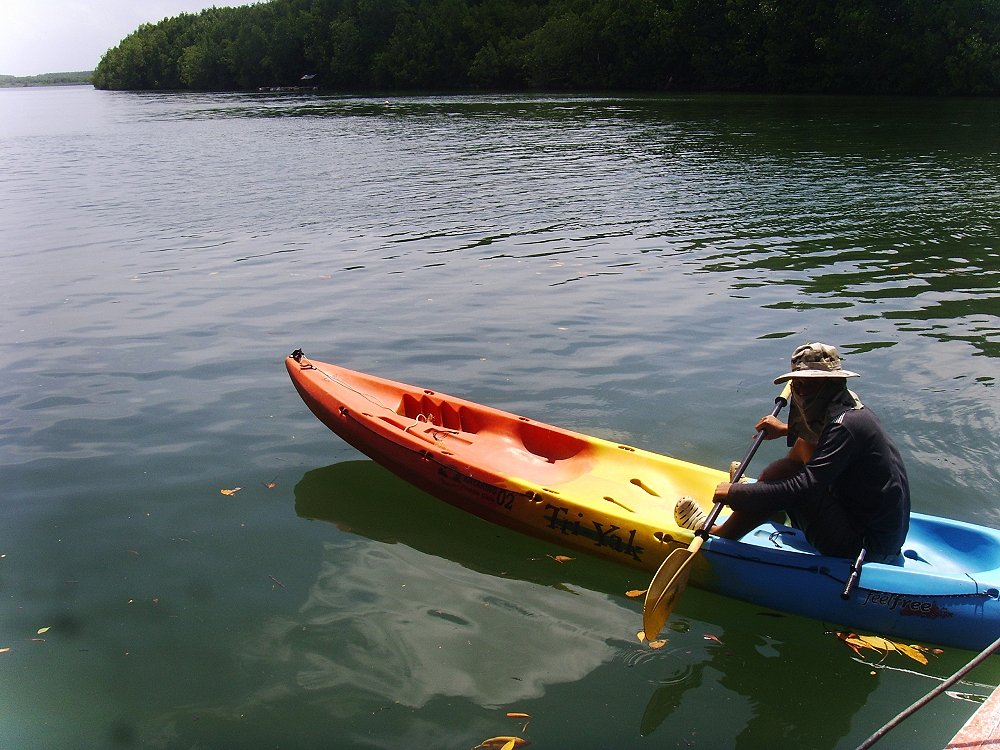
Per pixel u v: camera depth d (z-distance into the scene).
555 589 4.62
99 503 5.45
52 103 71.44
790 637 4.25
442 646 4.12
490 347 7.96
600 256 11.34
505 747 3.49
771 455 5.84
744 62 43.09
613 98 41.78
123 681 3.92
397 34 59.94
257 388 7.18
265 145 26.64
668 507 5.03
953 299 9.09
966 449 5.77
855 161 19.66
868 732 3.58
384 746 3.51
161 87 87.75
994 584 4.08
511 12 57.06
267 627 4.28
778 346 7.79
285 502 5.48
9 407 6.88
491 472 5.20
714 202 15.05
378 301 9.48
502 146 24.05
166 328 8.73
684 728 3.59
